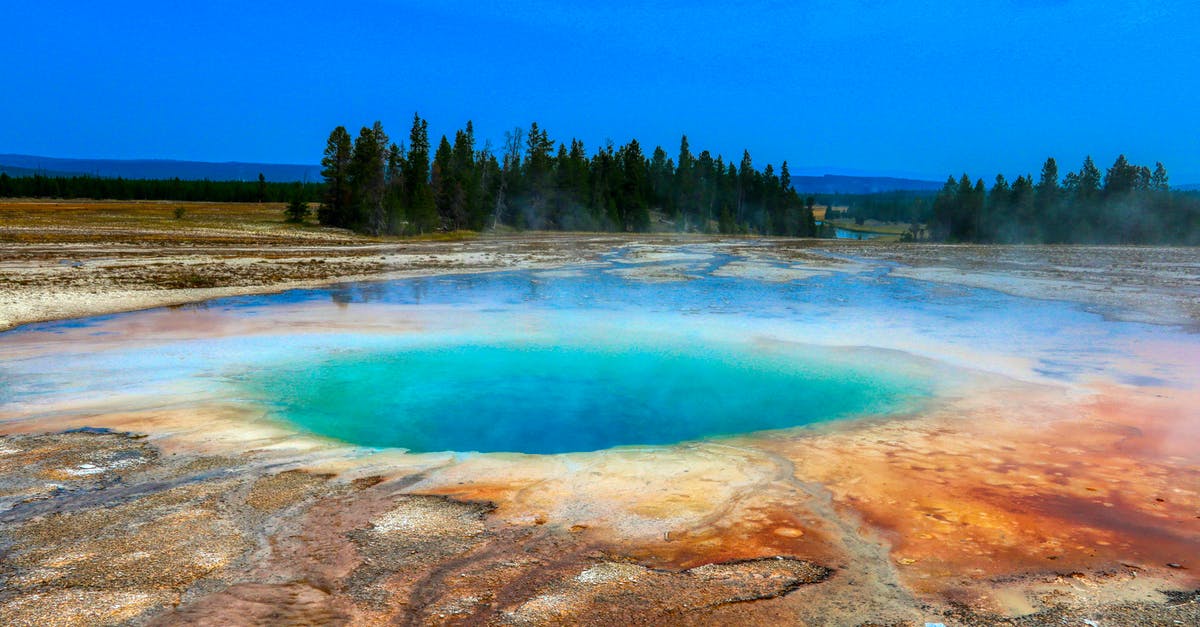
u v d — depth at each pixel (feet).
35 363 43.91
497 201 263.70
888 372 42.80
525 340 52.85
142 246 133.69
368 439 30.71
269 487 24.07
